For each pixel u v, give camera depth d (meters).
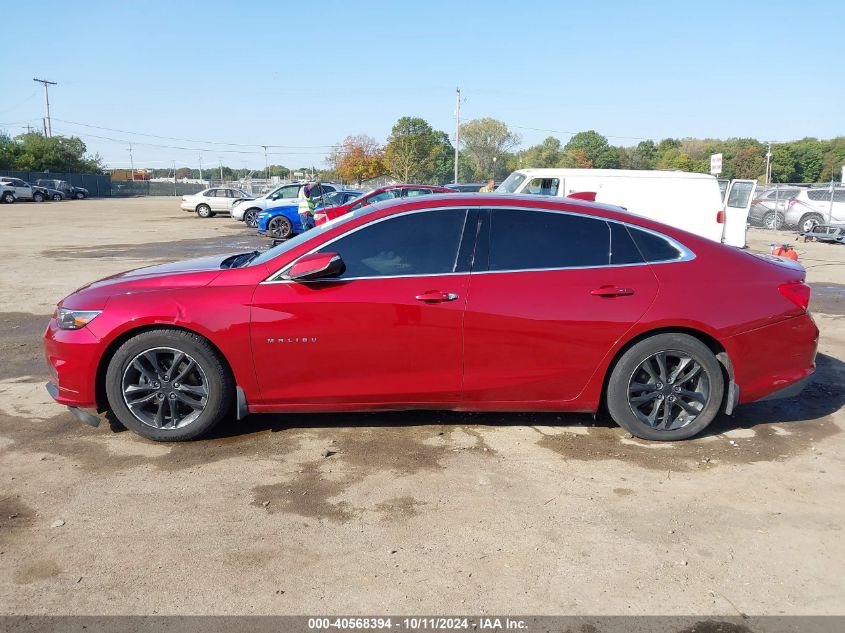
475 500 3.55
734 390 4.27
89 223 26.62
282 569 2.93
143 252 15.57
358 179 63.47
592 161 91.44
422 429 4.53
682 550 3.10
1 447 4.22
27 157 67.19
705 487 3.72
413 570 2.93
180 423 4.25
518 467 3.96
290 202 23.05
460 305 4.06
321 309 4.05
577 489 3.69
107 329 4.10
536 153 104.81
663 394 4.27
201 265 4.63
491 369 4.15
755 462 4.05
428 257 4.16
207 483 3.74
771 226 23.53
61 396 4.25
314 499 3.56
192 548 3.09
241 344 4.08
